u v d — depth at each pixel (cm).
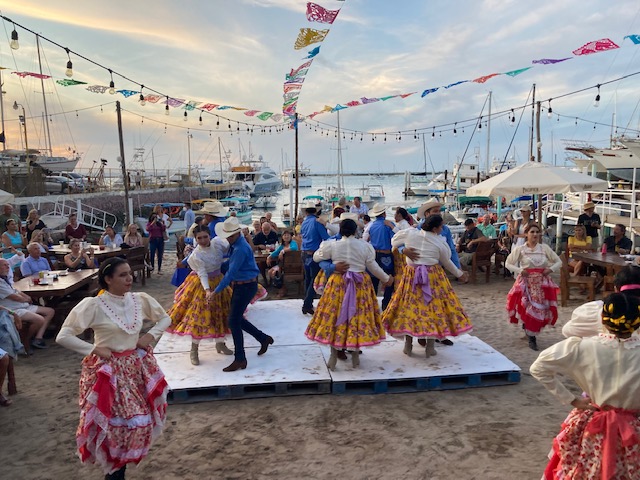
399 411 443
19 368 583
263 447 386
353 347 479
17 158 3359
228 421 430
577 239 970
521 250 605
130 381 301
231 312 498
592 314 255
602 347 229
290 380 477
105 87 895
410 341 542
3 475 356
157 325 323
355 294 487
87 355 302
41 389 518
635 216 1498
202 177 6256
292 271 933
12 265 814
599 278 909
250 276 496
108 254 1002
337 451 377
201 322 509
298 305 770
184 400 466
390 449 378
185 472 353
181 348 581
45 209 2631
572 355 233
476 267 1041
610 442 223
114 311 304
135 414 293
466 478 338
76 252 820
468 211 2942
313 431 409
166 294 988
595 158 2005
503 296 925
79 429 293
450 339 605
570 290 948
